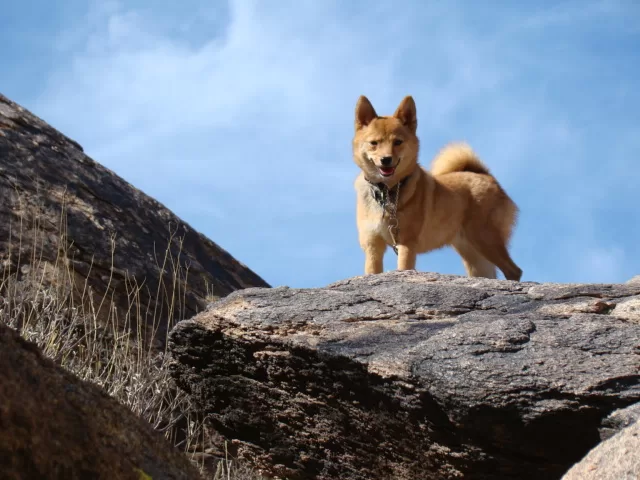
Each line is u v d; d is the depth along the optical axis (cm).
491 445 372
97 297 689
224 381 468
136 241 788
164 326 716
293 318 446
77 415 199
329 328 434
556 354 378
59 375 213
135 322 691
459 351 387
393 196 812
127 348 593
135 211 842
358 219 838
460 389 366
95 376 554
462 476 386
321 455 445
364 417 412
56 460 179
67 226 741
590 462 291
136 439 213
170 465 217
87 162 877
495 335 395
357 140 852
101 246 743
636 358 371
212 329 464
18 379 189
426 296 455
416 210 826
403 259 818
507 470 374
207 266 864
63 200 744
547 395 357
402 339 412
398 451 409
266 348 439
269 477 487
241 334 449
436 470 398
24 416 179
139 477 199
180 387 498
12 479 166
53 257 694
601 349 380
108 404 219
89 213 780
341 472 440
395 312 444
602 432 348
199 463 598
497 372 367
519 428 359
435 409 377
